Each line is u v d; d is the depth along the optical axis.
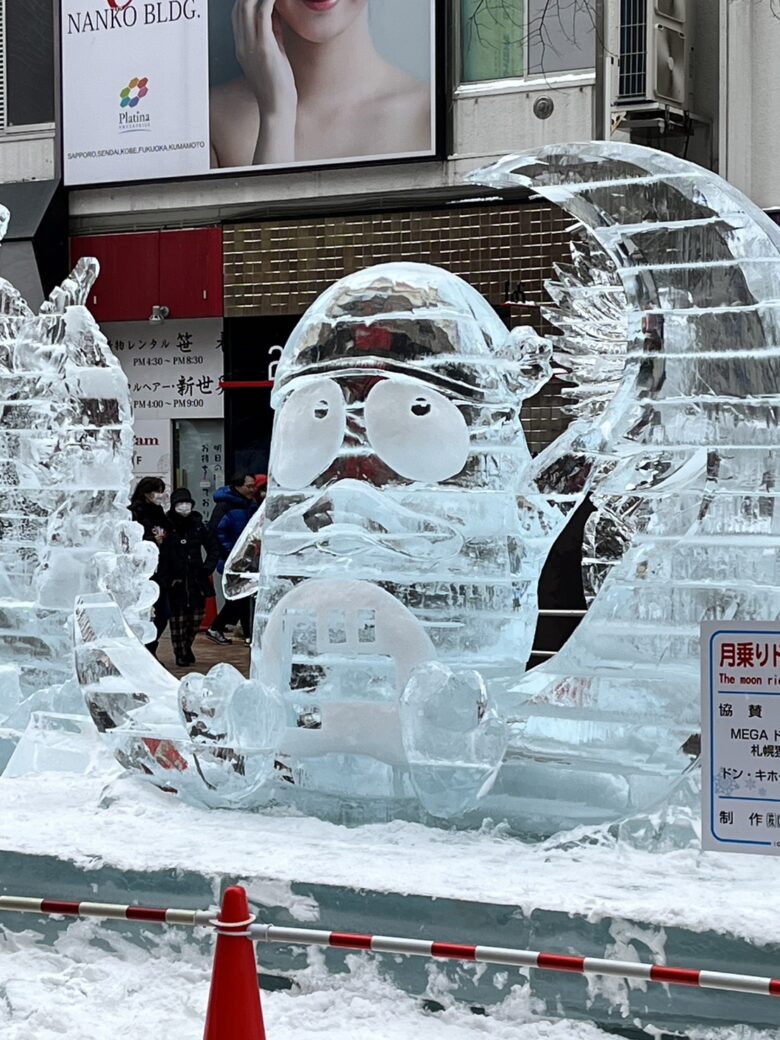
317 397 7.01
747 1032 5.29
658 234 6.61
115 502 8.32
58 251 19.38
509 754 6.66
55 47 19.17
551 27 16.94
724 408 6.53
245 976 4.77
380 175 17.89
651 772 6.45
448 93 17.41
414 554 6.84
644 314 6.68
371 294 7.02
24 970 6.24
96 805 7.22
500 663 6.96
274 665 6.95
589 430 6.85
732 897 5.66
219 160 18.50
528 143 17.16
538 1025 5.54
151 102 18.77
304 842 6.55
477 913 5.68
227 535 15.39
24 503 8.72
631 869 6.10
